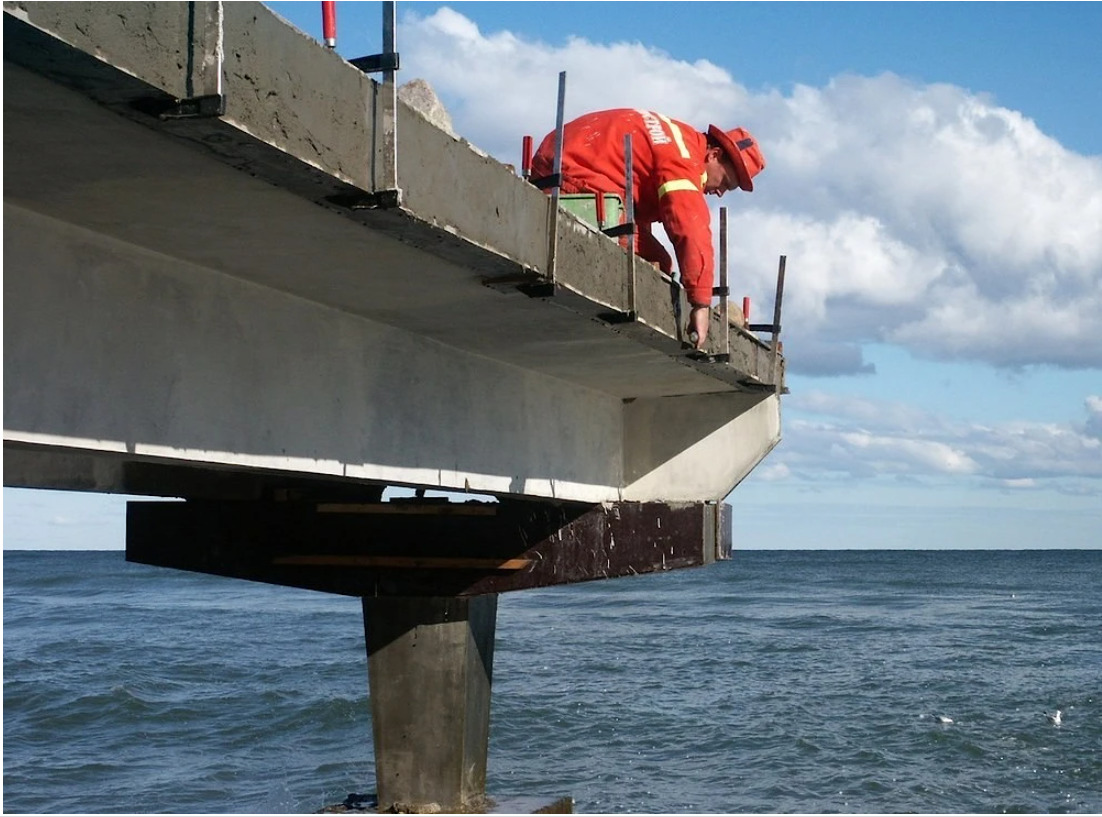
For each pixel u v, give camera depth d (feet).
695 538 29.89
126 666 93.35
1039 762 57.16
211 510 30.42
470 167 15.25
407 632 30.09
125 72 9.95
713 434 32.01
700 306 23.02
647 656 101.76
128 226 14.53
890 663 96.32
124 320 15.30
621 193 22.82
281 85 11.62
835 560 503.61
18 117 10.91
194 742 63.10
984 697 76.54
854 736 63.41
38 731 66.03
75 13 9.47
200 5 10.69
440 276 17.19
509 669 91.91
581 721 67.41
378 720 30.19
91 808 48.16
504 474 25.75
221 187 12.94
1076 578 289.74
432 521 30.19
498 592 29.68
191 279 16.49
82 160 12.07
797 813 47.09
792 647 110.11
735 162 25.40
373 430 20.80
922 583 260.83
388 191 13.24
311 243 15.25
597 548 30.14
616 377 28.35
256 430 17.74
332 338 19.66
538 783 51.98
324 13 12.93
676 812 47.03
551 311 19.81
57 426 14.26
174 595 213.87
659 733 64.13
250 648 109.70
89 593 222.28
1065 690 79.20
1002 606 175.11
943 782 53.16
